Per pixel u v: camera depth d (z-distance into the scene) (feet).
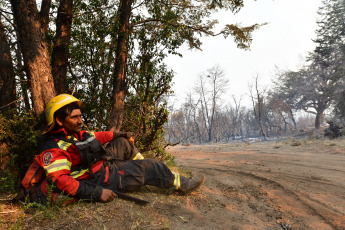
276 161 33.01
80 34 18.93
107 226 8.96
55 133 10.14
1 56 15.89
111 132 12.09
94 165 10.62
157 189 13.09
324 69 201.87
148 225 9.41
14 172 13.58
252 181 20.48
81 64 19.34
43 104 14.06
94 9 19.10
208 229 10.04
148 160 11.86
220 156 46.09
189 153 58.85
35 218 9.11
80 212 9.44
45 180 10.02
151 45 20.24
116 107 18.45
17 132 14.08
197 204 12.41
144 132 20.48
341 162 30.40
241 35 25.80
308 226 11.47
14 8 14.01
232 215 12.01
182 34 24.77
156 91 20.74
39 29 14.24
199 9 26.27
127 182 11.03
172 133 214.48
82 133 10.96
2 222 9.04
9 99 15.87
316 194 16.47
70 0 18.45
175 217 10.53
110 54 19.16
